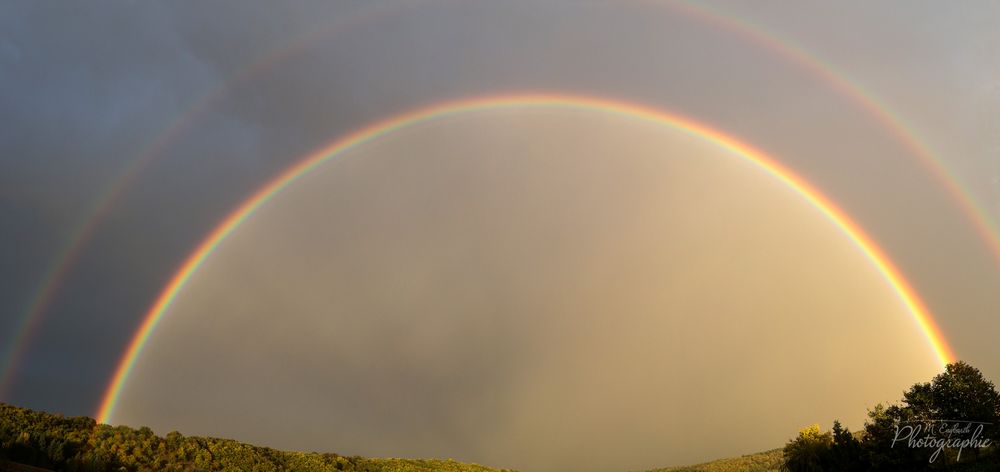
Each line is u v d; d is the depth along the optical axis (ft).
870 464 152.56
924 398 152.56
